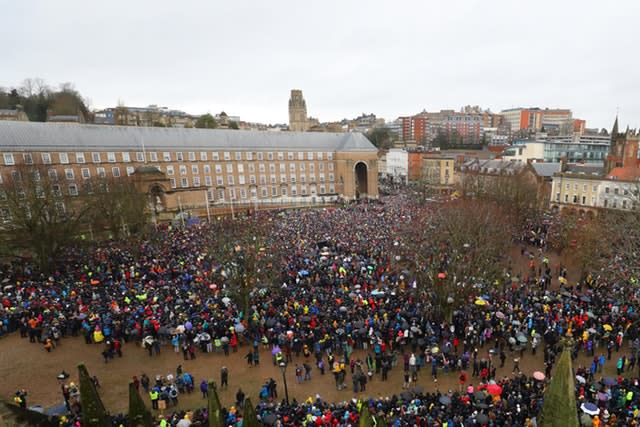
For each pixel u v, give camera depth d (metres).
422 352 29.34
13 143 75.81
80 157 83.62
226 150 104.12
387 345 30.09
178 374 26.39
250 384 26.62
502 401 22.12
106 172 87.12
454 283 33.34
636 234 41.06
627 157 77.94
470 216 48.69
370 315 32.25
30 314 32.53
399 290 38.44
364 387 25.95
